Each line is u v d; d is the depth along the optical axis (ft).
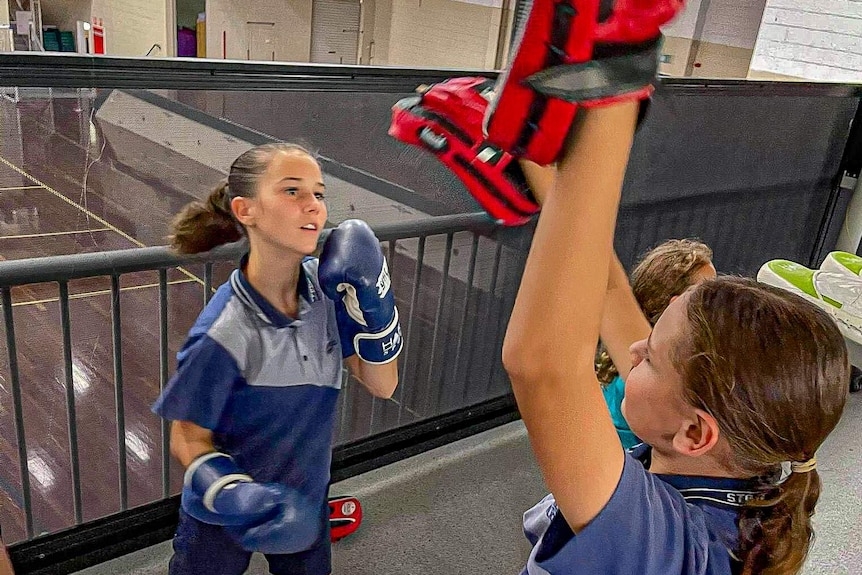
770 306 2.11
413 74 5.25
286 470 4.41
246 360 4.05
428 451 6.99
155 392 7.13
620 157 1.48
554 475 1.85
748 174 8.87
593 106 1.34
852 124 9.80
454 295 7.03
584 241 1.55
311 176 3.98
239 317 4.01
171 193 4.64
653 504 1.96
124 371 7.04
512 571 5.66
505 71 1.40
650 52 1.35
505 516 6.24
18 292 6.95
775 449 2.06
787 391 2.00
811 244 10.34
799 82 8.63
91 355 6.93
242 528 4.19
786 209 9.65
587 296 1.61
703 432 2.13
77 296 7.11
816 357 2.04
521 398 1.79
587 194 1.49
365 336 4.43
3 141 4.32
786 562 2.16
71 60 3.77
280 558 4.61
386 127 5.36
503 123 1.42
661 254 5.08
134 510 5.39
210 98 4.40
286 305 4.17
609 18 1.29
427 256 7.04
